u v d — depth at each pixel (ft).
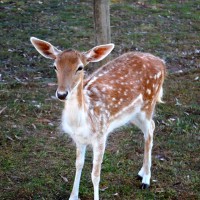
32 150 24.38
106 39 31.22
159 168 23.07
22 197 20.59
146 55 22.90
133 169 22.93
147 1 57.88
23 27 45.98
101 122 19.34
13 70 35.76
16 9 51.34
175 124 27.58
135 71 21.47
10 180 21.72
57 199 20.63
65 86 17.42
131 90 20.89
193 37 46.06
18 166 22.90
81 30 45.85
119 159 23.75
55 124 27.22
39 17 49.29
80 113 18.40
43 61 37.78
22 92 31.40
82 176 22.25
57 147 24.80
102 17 30.81
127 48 41.19
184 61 39.19
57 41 42.16
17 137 25.45
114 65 21.42
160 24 49.55
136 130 26.99
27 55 38.81
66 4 54.44
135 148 24.97
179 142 25.59
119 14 51.78
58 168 22.81
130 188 21.39
